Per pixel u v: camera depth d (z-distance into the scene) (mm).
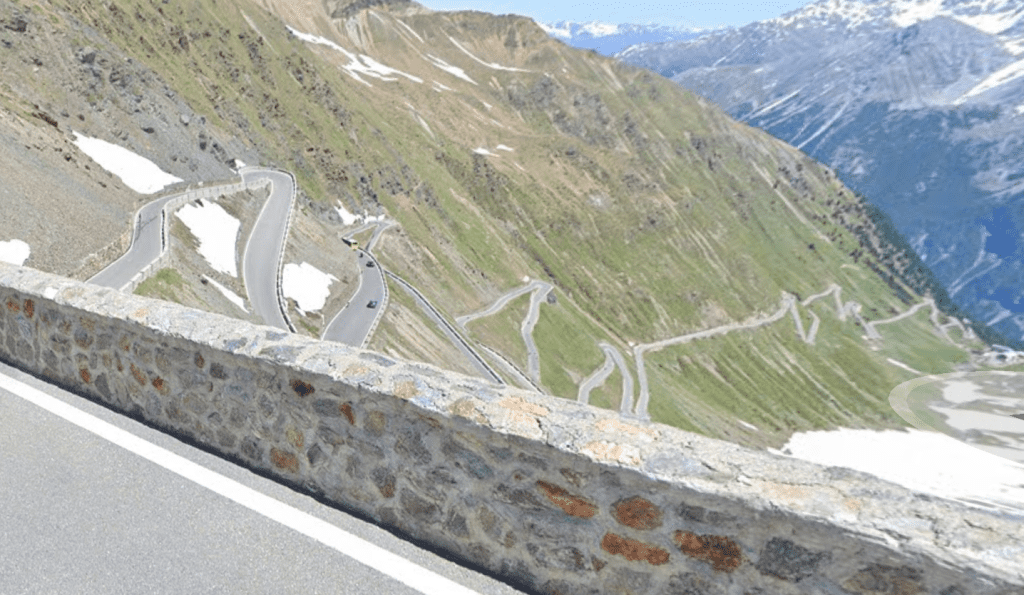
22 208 43594
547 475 3654
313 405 4492
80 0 99750
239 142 114188
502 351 132500
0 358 6766
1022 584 2486
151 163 75062
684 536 3322
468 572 3973
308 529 4270
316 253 84250
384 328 75500
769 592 3145
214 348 4863
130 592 3701
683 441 3502
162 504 4484
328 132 159250
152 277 46094
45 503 4477
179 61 119812
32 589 3719
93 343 5762
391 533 4297
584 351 165000
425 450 4078
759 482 3125
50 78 70625
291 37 190625
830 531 2875
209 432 5176
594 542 3611
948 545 2664
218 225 69938
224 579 3807
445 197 195750
